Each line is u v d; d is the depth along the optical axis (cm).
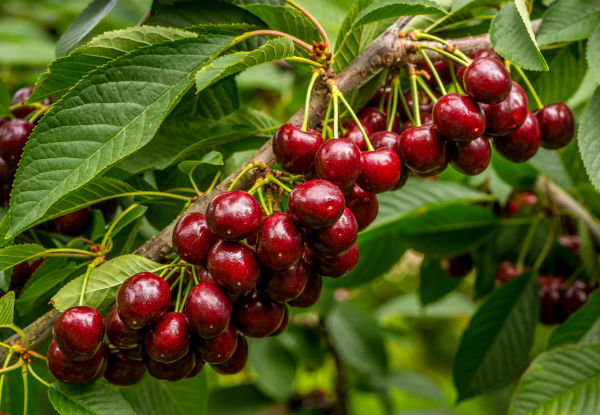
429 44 85
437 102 80
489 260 116
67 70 82
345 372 161
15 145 86
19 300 84
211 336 77
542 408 90
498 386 103
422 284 123
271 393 136
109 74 78
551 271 113
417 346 225
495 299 103
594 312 96
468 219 106
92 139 78
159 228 92
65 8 144
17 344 79
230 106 93
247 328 79
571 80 96
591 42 85
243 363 82
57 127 77
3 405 92
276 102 151
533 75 94
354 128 84
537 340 122
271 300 79
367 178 79
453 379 103
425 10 80
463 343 103
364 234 102
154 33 81
